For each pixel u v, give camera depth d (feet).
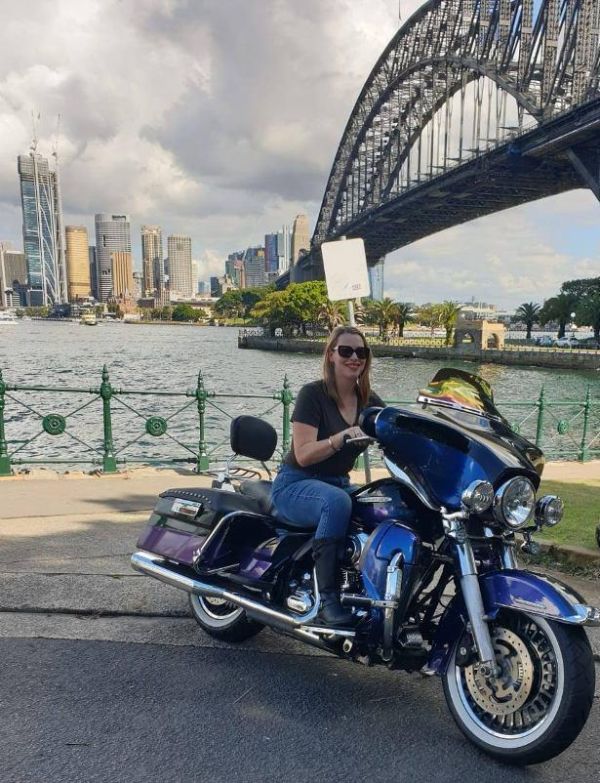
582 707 9.04
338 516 11.03
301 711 11.14
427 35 277.23
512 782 9.43
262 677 12.26
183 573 12.92
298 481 11.90
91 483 27.61
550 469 36.50
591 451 44.68
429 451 10.17
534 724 9.58
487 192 242.78
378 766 9.72
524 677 9.60
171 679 12.09
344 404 12.23
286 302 378.32
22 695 11.39
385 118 333.21
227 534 12.72
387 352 301.43
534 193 242.78
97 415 80.79
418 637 10.28
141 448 59.36
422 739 10.41
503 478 9.70
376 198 335.47
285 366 226.99
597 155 177.17
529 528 10.53
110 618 14.70
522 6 207.21
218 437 65.77
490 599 9.75
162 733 10.38
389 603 10.07
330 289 19.98
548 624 9.35
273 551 12.06
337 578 11.03
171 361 233.55
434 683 12.22
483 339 267.80
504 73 214.28
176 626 14.37
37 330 616.80
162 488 26.71
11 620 14.39
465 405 10.39
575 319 295.69
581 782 9.46
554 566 17.88
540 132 182.29
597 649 13.46
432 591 10.72
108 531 20.43
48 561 17.69
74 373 166.61
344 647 10.41
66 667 12.44
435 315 343.67
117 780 9.25
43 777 9.27
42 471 30.30
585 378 192.34
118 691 11.61
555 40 187.11
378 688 11.98
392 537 10.45
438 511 10.11
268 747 10.11
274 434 13.58
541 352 238.27
